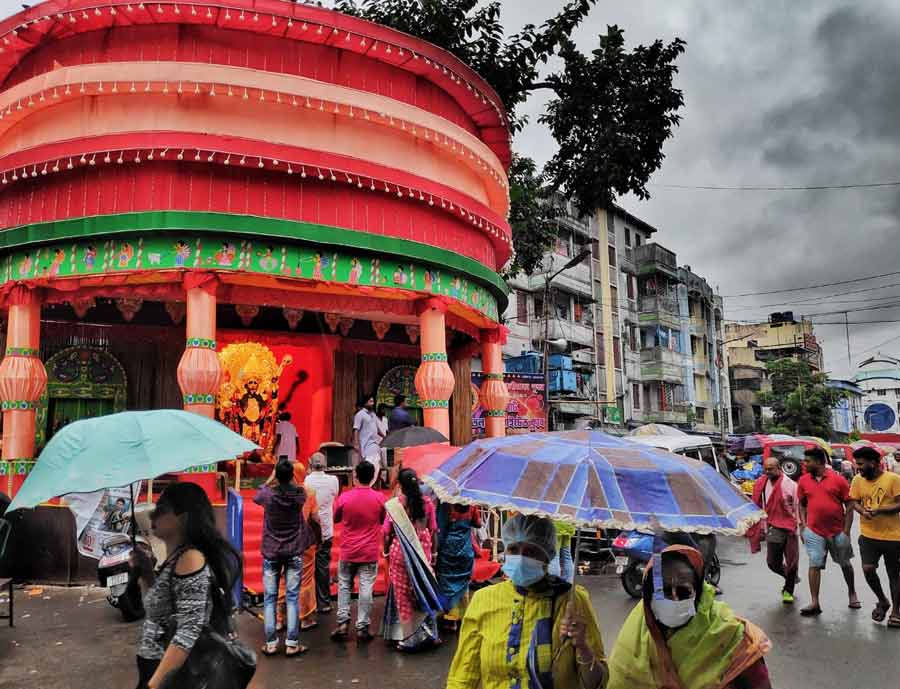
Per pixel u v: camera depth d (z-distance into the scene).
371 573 7.13
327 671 6.12
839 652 6.74
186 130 9.56
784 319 70.81
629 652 2.86
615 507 2.61
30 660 6.32
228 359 13.87
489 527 11.22
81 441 3.87
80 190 9.59
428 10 17.02
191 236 9.34
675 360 41.84
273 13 9.90
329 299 10.93
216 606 3.33
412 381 14.83
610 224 39.75
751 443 27.20
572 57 18.03
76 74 9.36
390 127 10.97
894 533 7.72
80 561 9.21
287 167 9.62
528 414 24.64
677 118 18.19
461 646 3.10
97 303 11.84
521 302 31.86
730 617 2.81
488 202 13.82
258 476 13.61
